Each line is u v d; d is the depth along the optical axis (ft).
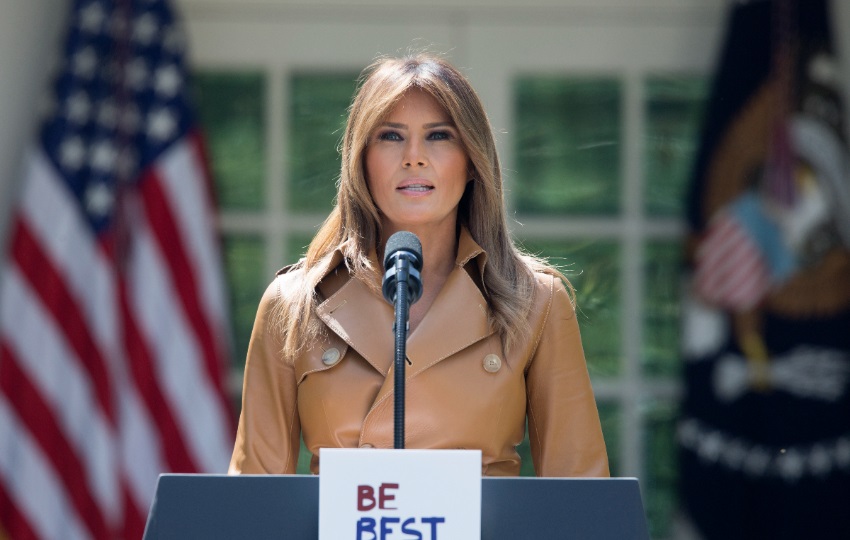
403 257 30.58
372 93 35.37
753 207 68.08
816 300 67.21
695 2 72.23
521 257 36.68
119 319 67.92
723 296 67.67
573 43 72.59
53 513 65.87
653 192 71.61
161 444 67.15
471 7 72.79
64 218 67.77
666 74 72.18
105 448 66.08
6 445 66.13
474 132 35.32
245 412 35.73
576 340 36.06
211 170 71.41
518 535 26.73
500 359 34.81
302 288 35.81
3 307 67.05
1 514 65.92
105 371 66.54
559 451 35.14
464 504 26.61
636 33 72.33
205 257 68.85
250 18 73.05
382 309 35.17
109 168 68.44
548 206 71.97
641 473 70.23
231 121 72.69
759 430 66.74
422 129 35.17
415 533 26.55
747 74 69.05
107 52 69.82
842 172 67.97
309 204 72.33
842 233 67.62
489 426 34.35
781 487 66.28
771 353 67.00
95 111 69.10
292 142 72.64
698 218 68.74
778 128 68.28
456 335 34.58
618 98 72.38
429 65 35.68
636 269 71.26
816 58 68.64
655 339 70.90
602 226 71.56
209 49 73.05
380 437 33.96
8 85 69.72
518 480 26.94
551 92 72.59
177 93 69.87
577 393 35.53
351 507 26.61
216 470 67.05
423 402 34.14
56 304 67.00
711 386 67.36
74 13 69.92
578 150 72.13
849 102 69.51
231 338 71.10
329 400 34.65
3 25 69.56
